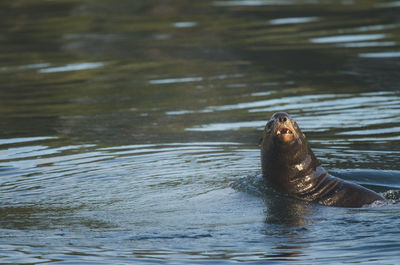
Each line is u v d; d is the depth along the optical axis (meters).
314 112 54.09
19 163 42.34
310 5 110.12
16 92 65.69
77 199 34.72
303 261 26.03
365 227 29.47
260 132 48.59
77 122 53.91
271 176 36.06
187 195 34.94
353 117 52.03
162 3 117.50
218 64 73.06
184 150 44.25
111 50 82.50
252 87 63.12
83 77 70.56
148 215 32.03
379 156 41.84
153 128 50.94
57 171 40.09
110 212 32.56
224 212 32.28
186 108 56.97
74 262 26.70
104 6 116.38
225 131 49.25
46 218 31.92
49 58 79.88
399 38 80.81
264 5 111.69
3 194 35.81
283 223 30.56
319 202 34.22
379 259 25.95
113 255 27.28
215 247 27.89
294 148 35.12
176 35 90.12
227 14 104.88
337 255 26.48
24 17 107.81
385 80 63.25
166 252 27.44
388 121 50.38
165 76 69.06
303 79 65.31
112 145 46.22
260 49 79.12
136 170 39.91
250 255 26.80
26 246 28.47
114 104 59.53
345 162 40.75
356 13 100.75
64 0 122.44
